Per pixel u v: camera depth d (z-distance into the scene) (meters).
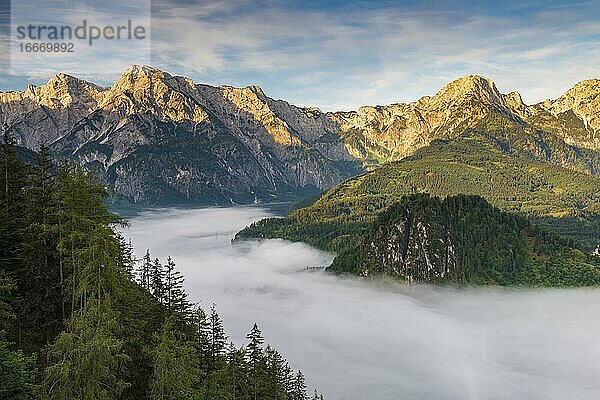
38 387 47.16
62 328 67.62
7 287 58.75
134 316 68.81
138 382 64.19
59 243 62.72
